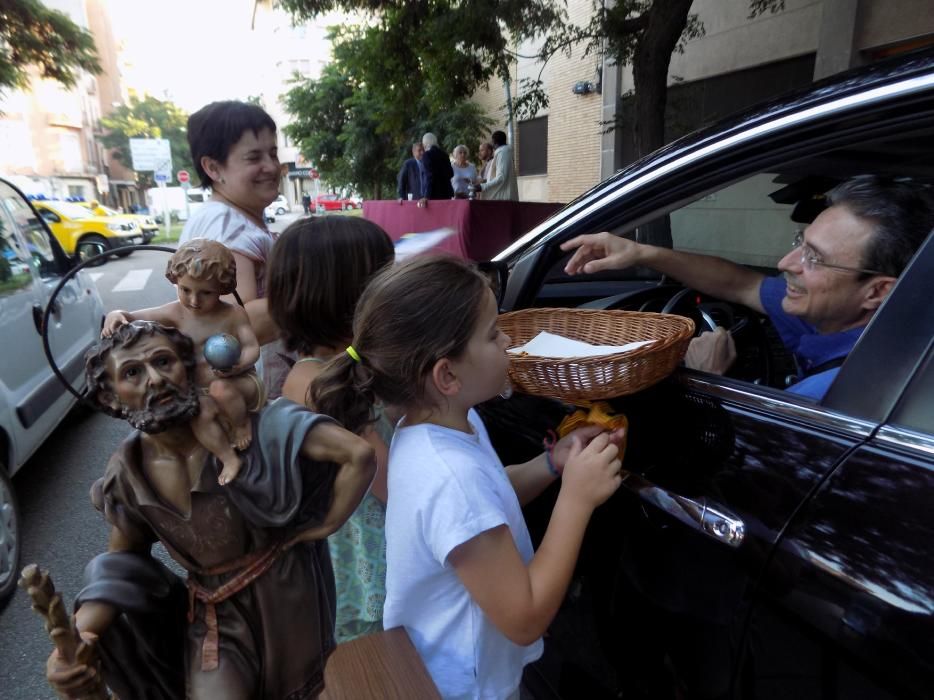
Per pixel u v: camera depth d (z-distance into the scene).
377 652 1.10
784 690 0.90
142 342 0.62
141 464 0.68
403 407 1.01
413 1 7.06
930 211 1.17
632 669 1.22
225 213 1.79
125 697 0.73
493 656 1.06
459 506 0.90
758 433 1.04
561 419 1.41
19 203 3.85
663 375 1.05
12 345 2.99
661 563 1.11
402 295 0.90
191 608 0.73
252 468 0.66
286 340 1.39
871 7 6.58
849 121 1.04
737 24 8.22
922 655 0.74
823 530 0.88
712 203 1.93
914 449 0.86
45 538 3.02
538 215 6.87
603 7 6.71
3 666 2.27
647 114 6.11
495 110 15.17
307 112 16.89
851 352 0.97
